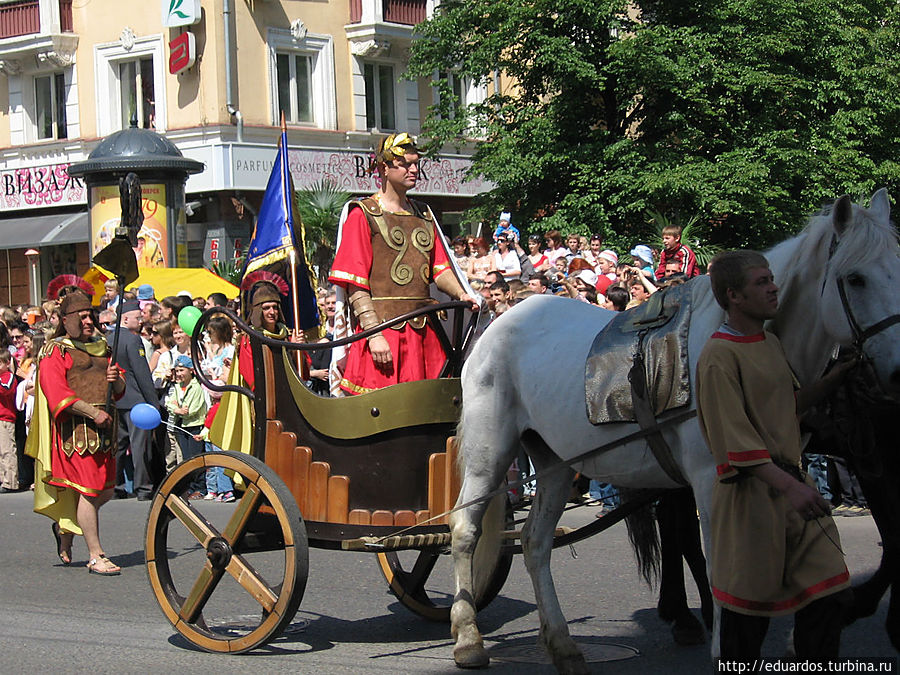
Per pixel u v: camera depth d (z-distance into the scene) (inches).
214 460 231.1
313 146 1002.1
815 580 154.9
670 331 186.7
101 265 317.7
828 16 930.7
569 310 216.7
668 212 842.2
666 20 911.0
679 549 225.6
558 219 840.3
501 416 219.3
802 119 893.2
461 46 944.3
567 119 888.9
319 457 229.8
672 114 856.3
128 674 214.2
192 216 979.3
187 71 965.8
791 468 156.6
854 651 216.4
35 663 223.6
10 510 457.7
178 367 463.8
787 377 159.6
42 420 321.1
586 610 260.5
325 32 1019.9
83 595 292.0
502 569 246.8
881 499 199.5
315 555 336.8
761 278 157.3
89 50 1020.5
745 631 158.7
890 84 935.7
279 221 287.3
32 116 1063.6
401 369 241.0
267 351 235.1
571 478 219.1
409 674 211.0
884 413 191.3
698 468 177.6
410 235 245.4
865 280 168.4
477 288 423.2
